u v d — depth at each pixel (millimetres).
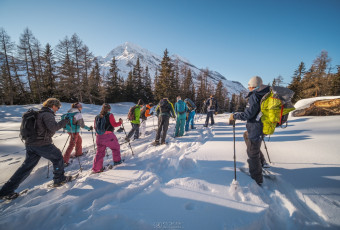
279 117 2143
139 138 6441
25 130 2447
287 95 2082
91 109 21688
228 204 1940
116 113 22516
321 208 1812
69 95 27531
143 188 2469
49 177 3428
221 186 2342
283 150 3602
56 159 2756
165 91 34062
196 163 3277
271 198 2100
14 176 2494
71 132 4043
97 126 3344
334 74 25609
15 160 4414
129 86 36250
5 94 26641
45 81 28938
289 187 2277
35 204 2287
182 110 6125
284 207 1938
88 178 2865
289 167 2791
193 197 2125
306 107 8156
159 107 5270
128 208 1947
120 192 2291
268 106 2156
